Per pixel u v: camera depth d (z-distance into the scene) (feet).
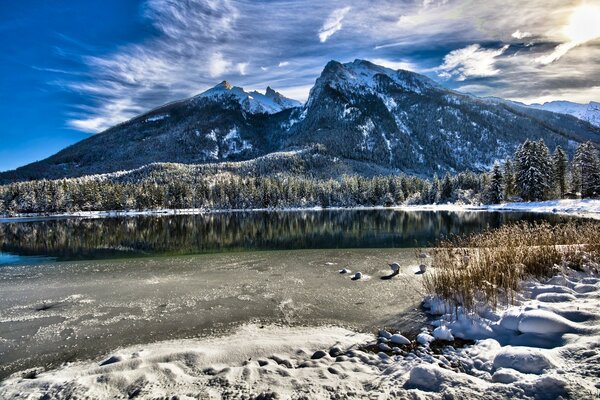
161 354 21.86
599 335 15.94
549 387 12.05
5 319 32.40
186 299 37.19
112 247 90.68
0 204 296.51
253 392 15.64
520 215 147.95
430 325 26.91
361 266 51.44
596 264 32.63
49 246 94.99
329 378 16.75
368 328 27.45
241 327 28.84
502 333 21.40
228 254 67.77
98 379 17.79
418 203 309.42
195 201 345.10
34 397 16.71
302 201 345.10
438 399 13.02
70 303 36.96
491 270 29.45
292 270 50.11
